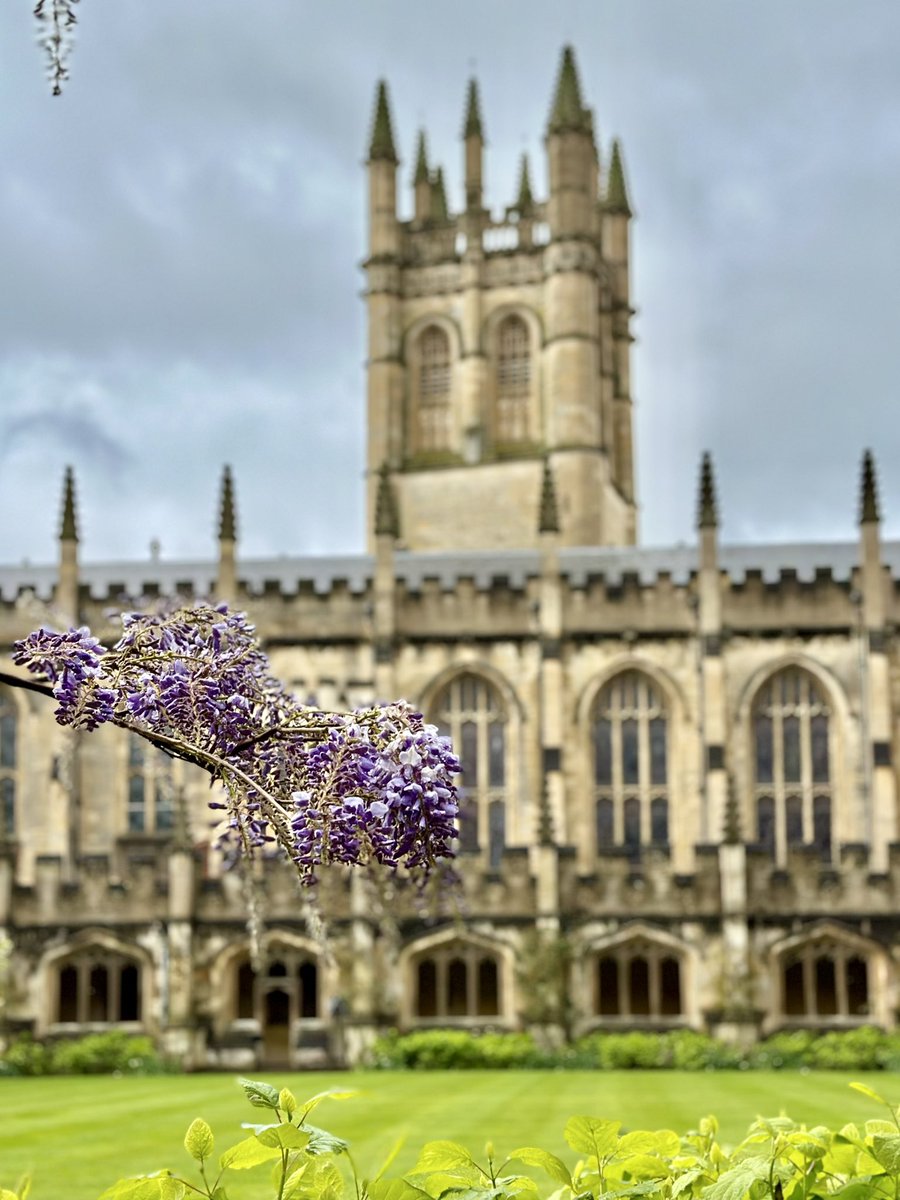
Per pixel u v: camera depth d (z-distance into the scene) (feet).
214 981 185.88
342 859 30.14
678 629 215.51
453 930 185.68
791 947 184.24
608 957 187.32
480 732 217.97
